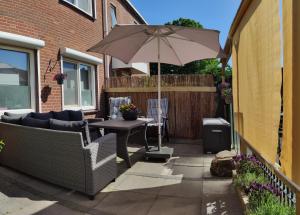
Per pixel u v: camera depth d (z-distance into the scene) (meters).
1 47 4.64
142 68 11.46
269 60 1.97
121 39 4.68
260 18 2.20
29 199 3.19
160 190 3.54
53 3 5.78
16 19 4.79
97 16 7.75
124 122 5.04
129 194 3.41
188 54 5.39
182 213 2.87
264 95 2.15
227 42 4.29
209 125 5.52
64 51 5.98
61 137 3.37
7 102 4.80
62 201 3.16
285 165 1.64
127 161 4.57
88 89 7.45
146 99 7.59
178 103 7.30
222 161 4.03
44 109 5.48
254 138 2.58
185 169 4.48
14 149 4.08
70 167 3.35
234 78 3.93
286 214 2.22
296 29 1.41
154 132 7.05
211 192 3.44
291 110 1.52
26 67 5.18
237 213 2.82
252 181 2.96
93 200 3.21
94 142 3.37
